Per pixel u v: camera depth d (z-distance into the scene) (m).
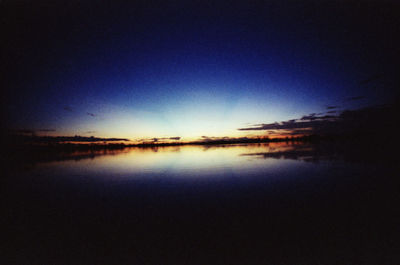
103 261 1.51
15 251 1.69
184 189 3.33
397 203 2.30
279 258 1.44
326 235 1.70
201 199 2.75
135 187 3.59
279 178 3.79
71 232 1.96
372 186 2.98
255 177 3.98
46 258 1.58
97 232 1.93
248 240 1.67
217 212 2.27
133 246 1.67
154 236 1.80
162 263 1.45
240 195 2.86
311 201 2.48
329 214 2.09
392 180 3.25
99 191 3.39
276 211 2.22
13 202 2.89
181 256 1.51
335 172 4.04
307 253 1.48
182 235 1.80
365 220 1.92
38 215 2.40
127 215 2.30
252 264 1.40
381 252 1.46
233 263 1.41
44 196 3.17
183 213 2.29
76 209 2.56
